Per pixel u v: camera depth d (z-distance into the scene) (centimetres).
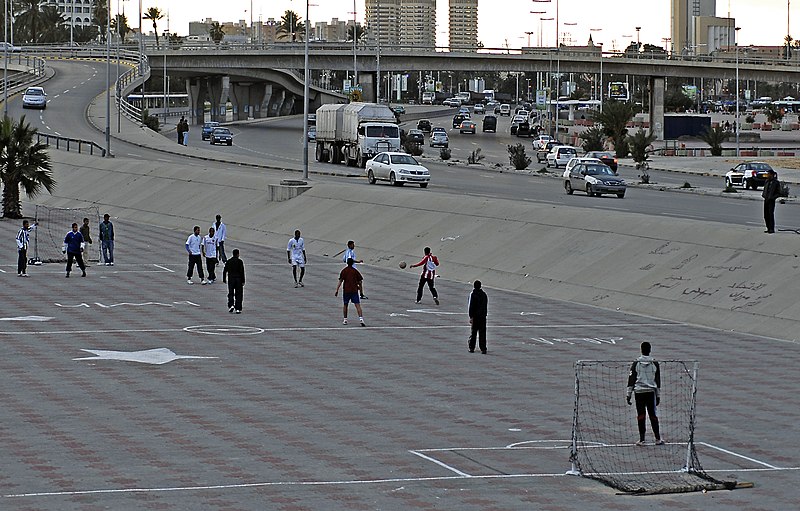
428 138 18512
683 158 14512
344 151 11469
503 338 4259
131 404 3156
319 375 3588
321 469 2534
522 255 5922
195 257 5534
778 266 4934
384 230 6819
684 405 3209
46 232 7362
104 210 8675
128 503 2258
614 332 4416
